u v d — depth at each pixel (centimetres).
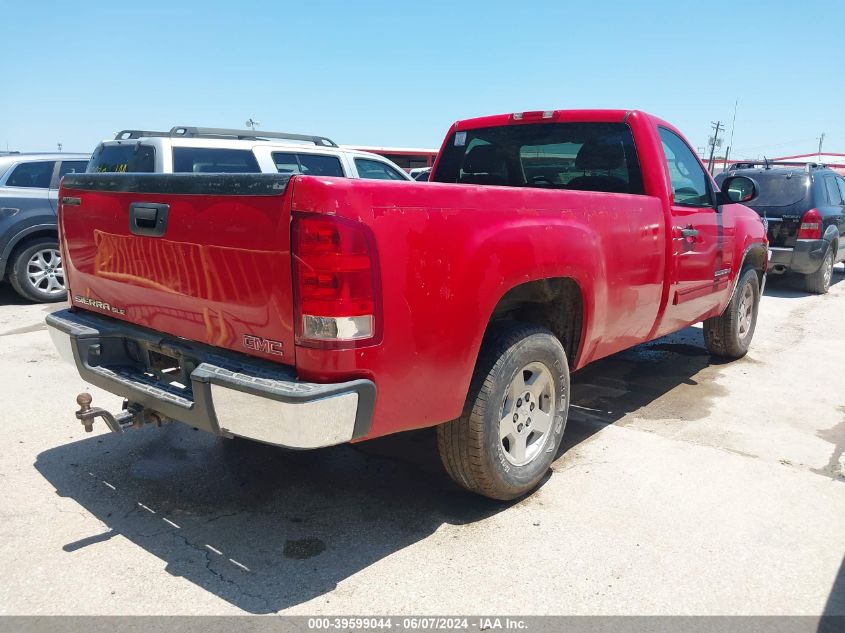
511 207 304
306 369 248
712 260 502
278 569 287
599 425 452
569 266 334
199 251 277
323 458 398
